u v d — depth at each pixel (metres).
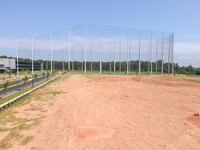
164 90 18.53
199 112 9.62
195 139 5.93
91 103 11.05
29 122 6.78
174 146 5.33
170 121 7.86
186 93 16.86
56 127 6.39
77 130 6.20
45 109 8.96
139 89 18.66
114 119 7.83
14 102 10.19
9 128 6.07
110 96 14.05
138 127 6.92
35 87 16.34
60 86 18.67
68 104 10.41
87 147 4.92
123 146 5.12
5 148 4.61
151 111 9.58
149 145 5.31
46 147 4.79
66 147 4.86
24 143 4.95
